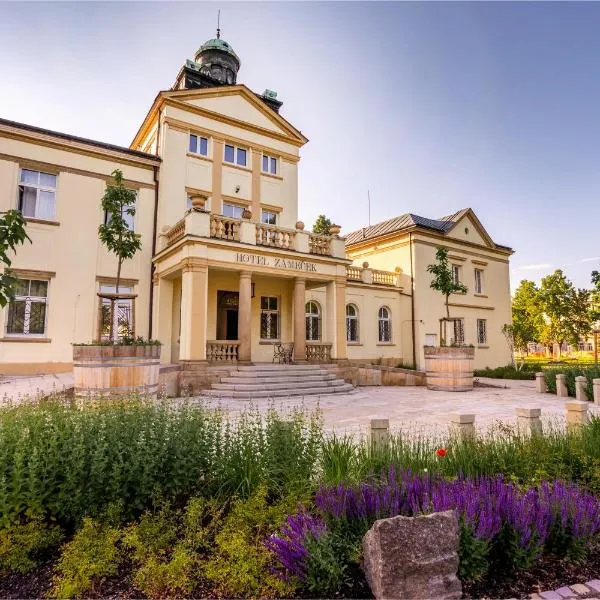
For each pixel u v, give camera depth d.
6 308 14.62
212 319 17.47
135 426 4.12
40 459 3.57
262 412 9.88
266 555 3.06
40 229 15.39
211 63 23.06
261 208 19.98
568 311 33.78
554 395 15.16
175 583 2.81
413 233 24.98
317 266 16.94
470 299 27.75
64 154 16.05
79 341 15.66
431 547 2.74
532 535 3.17
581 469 4.90
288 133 21.09
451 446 5.00
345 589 2.86
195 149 18.59
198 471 4.00
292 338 19.27
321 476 4.21
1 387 10.95
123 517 3.54
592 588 3.00
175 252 15.01
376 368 18.12
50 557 3.31
